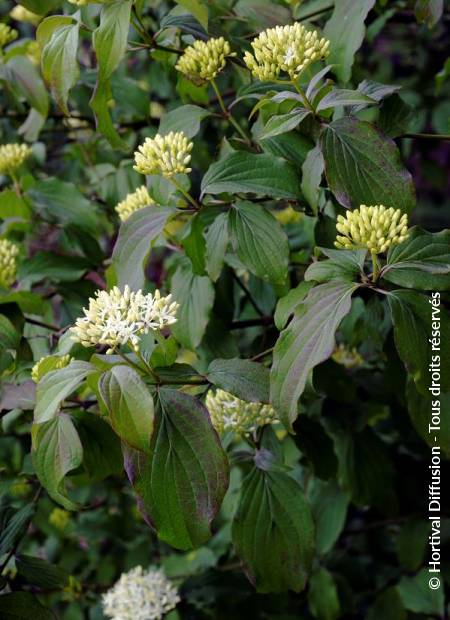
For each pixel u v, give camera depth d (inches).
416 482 30.0
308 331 15.8
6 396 19.5
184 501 15.7
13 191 26.4
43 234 31.2
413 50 39.4
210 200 20.5
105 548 35.1
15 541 20.3
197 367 23.7
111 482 32.9
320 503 28.9
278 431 27.2
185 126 20.6
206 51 20.1
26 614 18.6
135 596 25.4
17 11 30.8
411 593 28.5
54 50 19.8
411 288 17.3
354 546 31.3
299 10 23.7
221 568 29.6
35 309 22.4
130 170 28.9
